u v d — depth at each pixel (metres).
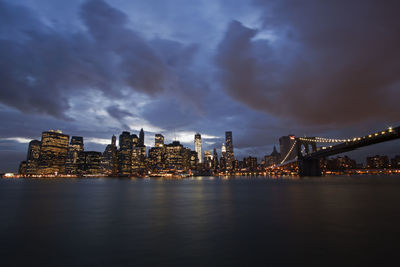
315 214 23.02
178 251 12.69
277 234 15.72
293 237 14.94
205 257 11.73
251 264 10.73
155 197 45.31
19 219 22.27
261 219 20.92
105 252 12.71
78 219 22.08
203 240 14.61
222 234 15.96
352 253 11.93
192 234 16.08
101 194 54.88
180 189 74.62
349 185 83.44
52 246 13.80
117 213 25.47
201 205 31.64
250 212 24.98
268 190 62.34
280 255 11.81
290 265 10.55
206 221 20.41
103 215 24.23
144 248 13.27
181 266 10.64
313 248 12.78
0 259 11.81
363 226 17.59
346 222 19.05
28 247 13.66
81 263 11.23
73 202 37.22
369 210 25.06
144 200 39.50
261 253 12.16
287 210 25.91
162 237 15.43
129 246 13.68
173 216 23.12
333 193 48.25
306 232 16.09
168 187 90.50
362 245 13.16
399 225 17.83
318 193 48.78
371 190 56.56
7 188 87.56
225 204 32.41
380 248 12.64
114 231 17.23
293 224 18.66
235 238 14.93
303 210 25.67
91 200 40.28
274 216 22.30
